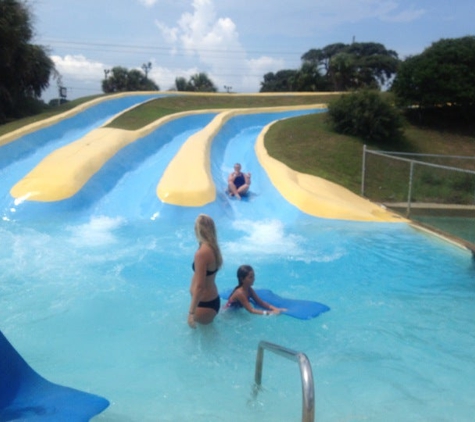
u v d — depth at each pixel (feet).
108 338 18.44
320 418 13.51
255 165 54.49
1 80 80.07
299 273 26.66
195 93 117.19
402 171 68.74
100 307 21.35
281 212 39.70
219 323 19.33
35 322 19.81
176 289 23.63
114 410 13.71
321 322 20.12
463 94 87.56
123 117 74.74
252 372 16.01
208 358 16.90
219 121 71.15
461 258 29.73
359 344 18.33
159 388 14.99
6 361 13.44
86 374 15.81
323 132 80.28
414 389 15.23
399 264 28.45
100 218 36.50
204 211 37.68
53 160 43.16
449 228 42.65
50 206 36.24
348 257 29.60
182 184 39.83
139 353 17.28
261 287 24.49
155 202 38.04
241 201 42.73
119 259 27.86
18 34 74.90
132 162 49.49
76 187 38.55
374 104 80.02
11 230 32.58
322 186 48.39
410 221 39.58
